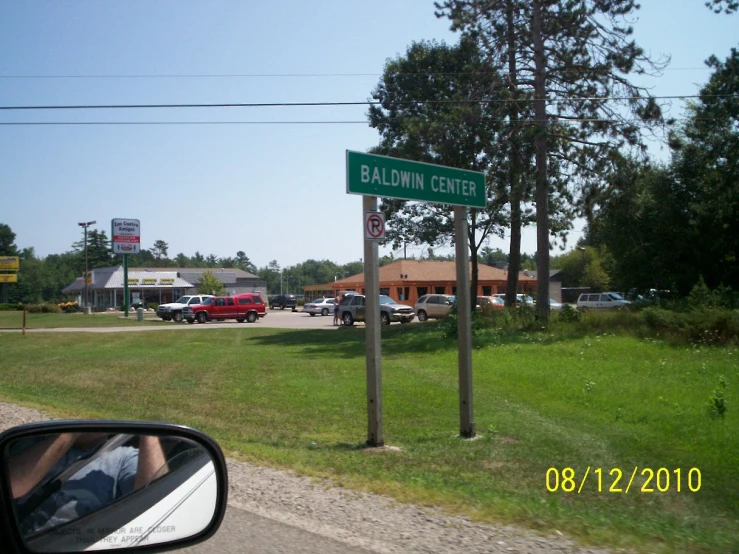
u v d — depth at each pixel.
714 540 5.18
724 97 26.98
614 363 16.50
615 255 35.69
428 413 12.05
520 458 8.70
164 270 91.69
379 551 4.78
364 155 9.12
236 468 7.36
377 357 9.43
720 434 9.73
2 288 99.12
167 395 14.16
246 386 15.38
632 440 9.73
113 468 3.08
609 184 24.44
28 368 19.25
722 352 17.33
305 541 4.99
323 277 172.75
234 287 98.50
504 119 25.62
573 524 5.38
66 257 143.12
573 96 24.02
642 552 4.79
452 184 10.27
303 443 9.57
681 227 33.28
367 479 6.98
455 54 31.23
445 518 5.55
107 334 34.72
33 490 2.81
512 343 21.38
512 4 24.98
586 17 23.80
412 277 57.34
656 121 23.19
